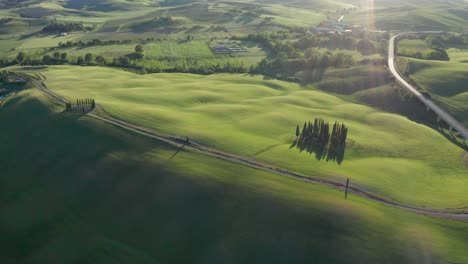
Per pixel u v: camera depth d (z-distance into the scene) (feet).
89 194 253.65
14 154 313.12
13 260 216.13
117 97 404.57
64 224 234.99
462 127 395.75
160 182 249.34
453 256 189.47
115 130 312.91
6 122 361.30
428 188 262.47
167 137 302.86
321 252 194.18
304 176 255.29
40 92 410.31
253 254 197.88
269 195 229.66
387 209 224.94
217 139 303.27
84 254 211.82
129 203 240.32
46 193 263.08
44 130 330.34
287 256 195.00
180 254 204.44
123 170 265.95
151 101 401.29
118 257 206.28
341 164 283.38
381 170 277.23
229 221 215.92
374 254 190.29
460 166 310.65
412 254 190.08
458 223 216.74
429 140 359.46
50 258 212.84
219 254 199.93
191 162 265.75
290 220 211.41
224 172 254.06
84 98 390.83
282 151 294.25
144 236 217.97
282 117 377.50
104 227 227.81
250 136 321.52
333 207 219.20
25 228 237.66
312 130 333.42
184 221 221.46
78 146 300.40
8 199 266.36
